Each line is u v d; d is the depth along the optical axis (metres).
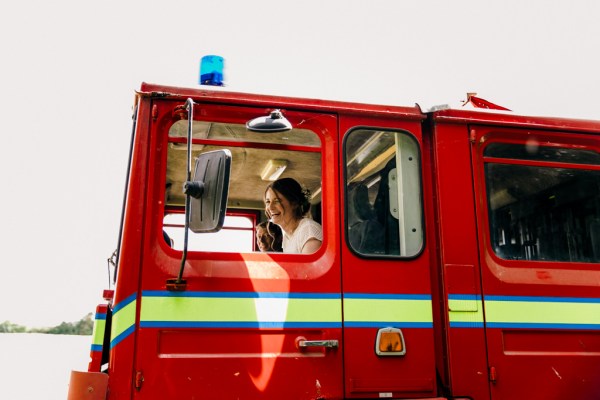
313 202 3.92
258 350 2.94
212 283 2.97
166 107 3.11
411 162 3.39
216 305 2.95
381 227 3.25
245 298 2.99
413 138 3.41
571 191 3.63
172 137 3.29
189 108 2.70
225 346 2.91
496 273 3.32
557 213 3.57
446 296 3.21
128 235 2.92
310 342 2.95
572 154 3.66
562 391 3.22
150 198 3.00
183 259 2.74
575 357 3.28
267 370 2.91
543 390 3.20
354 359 3.02
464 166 3.43
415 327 3.13
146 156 3.04
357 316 3.08
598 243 3.58
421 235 3.29
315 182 3.98
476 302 3.23
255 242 3.95
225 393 2.84
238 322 2.95
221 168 2.62
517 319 3.27
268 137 3.40
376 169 3.34
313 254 3.18
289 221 3.65
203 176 2.68
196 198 2.69
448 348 3.14
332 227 3.19
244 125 3.25
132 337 2.81
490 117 3.52
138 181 3.00
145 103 3.10
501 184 3.51
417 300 3.18
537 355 3.24
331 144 3.30
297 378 2.93
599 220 3.63
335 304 3.08
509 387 3.16
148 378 2.78
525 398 3.16
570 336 3.33
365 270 3.16
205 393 2.82
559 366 3.25
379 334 3.07
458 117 3.46
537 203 3.54
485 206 3.44
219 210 2.55
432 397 3.06
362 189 3.29
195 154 3.52
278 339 2.97
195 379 2.83
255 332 2.96
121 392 2.74
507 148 3.59
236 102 3.17
